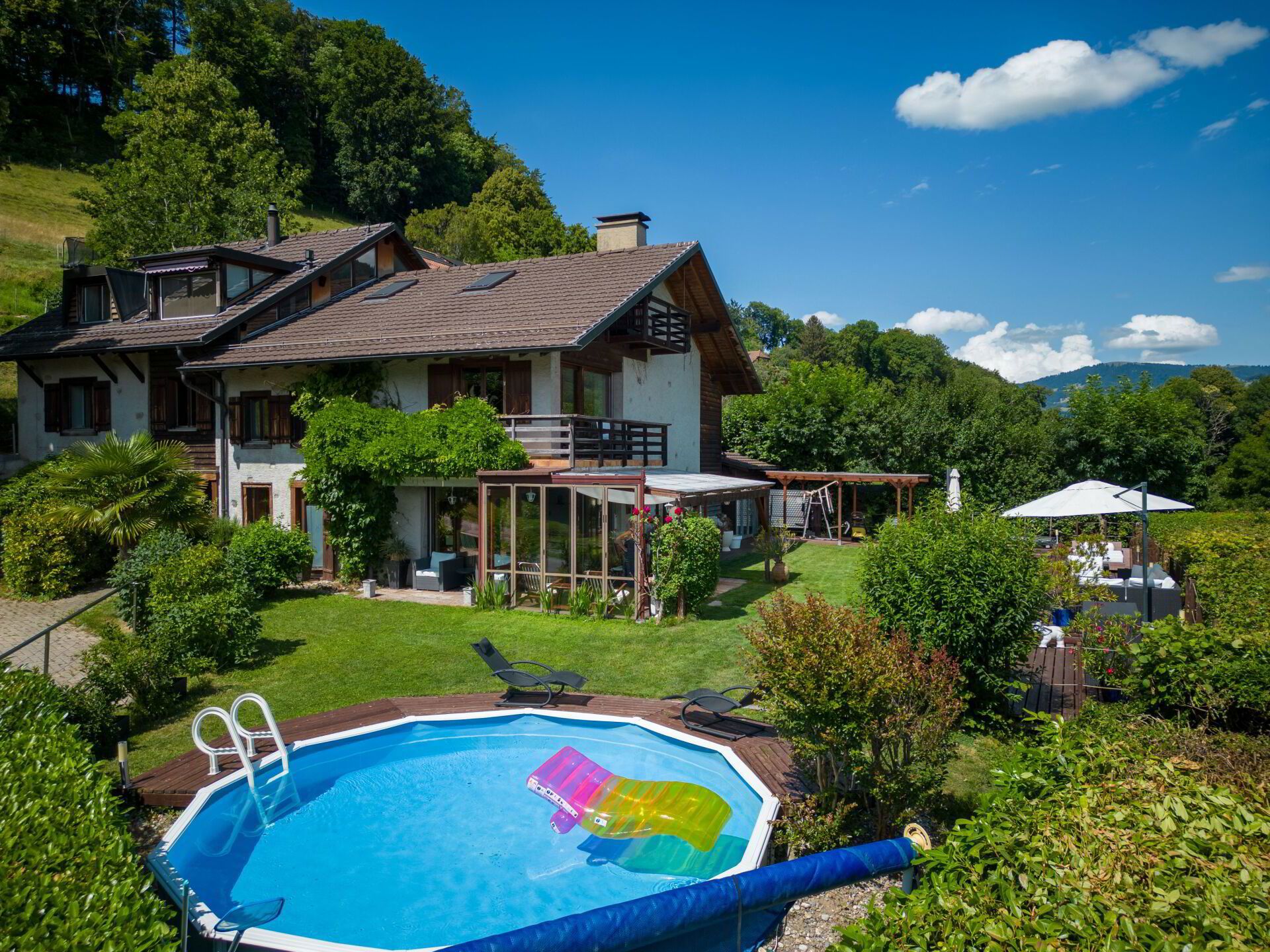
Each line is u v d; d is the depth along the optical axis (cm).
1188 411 4022
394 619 1747
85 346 2427
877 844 326
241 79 7188
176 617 1314
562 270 2480
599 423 2194
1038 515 1784
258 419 2353
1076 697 1102
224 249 2380
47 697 866
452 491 2142
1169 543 1980
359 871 780
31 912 385
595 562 1814
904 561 1035
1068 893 300
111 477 1877
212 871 777
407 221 7412
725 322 2825
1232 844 330
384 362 2183
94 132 6881
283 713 1168
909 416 3753
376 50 7725
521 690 1273
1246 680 742
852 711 712
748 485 2173
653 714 1158
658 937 251
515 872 780
